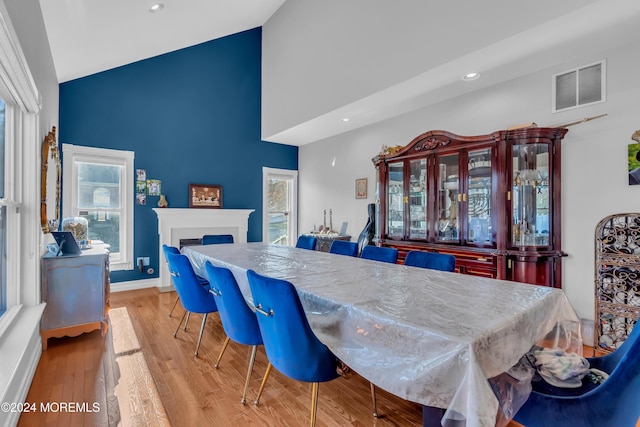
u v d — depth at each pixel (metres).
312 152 5.68
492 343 1.01
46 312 2.47
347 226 4.98
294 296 1.27
